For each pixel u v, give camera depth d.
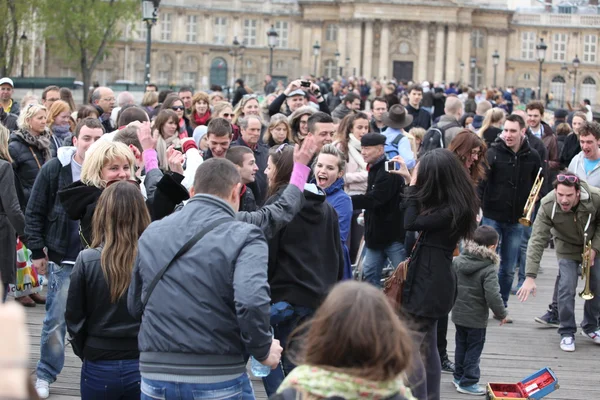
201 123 20.28
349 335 4.79
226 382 7.43
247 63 98.00
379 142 13.81
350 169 16.23
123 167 10.19
